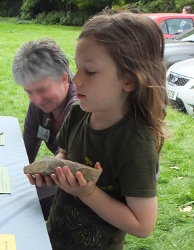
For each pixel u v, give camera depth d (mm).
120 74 1325
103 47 1300
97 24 1340
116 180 1426
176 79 6227
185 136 5297
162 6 22297
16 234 1387
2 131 2463
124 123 1390
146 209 1337
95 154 1446
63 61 2090
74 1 26281
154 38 1372
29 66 2014
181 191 3752
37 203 1599
